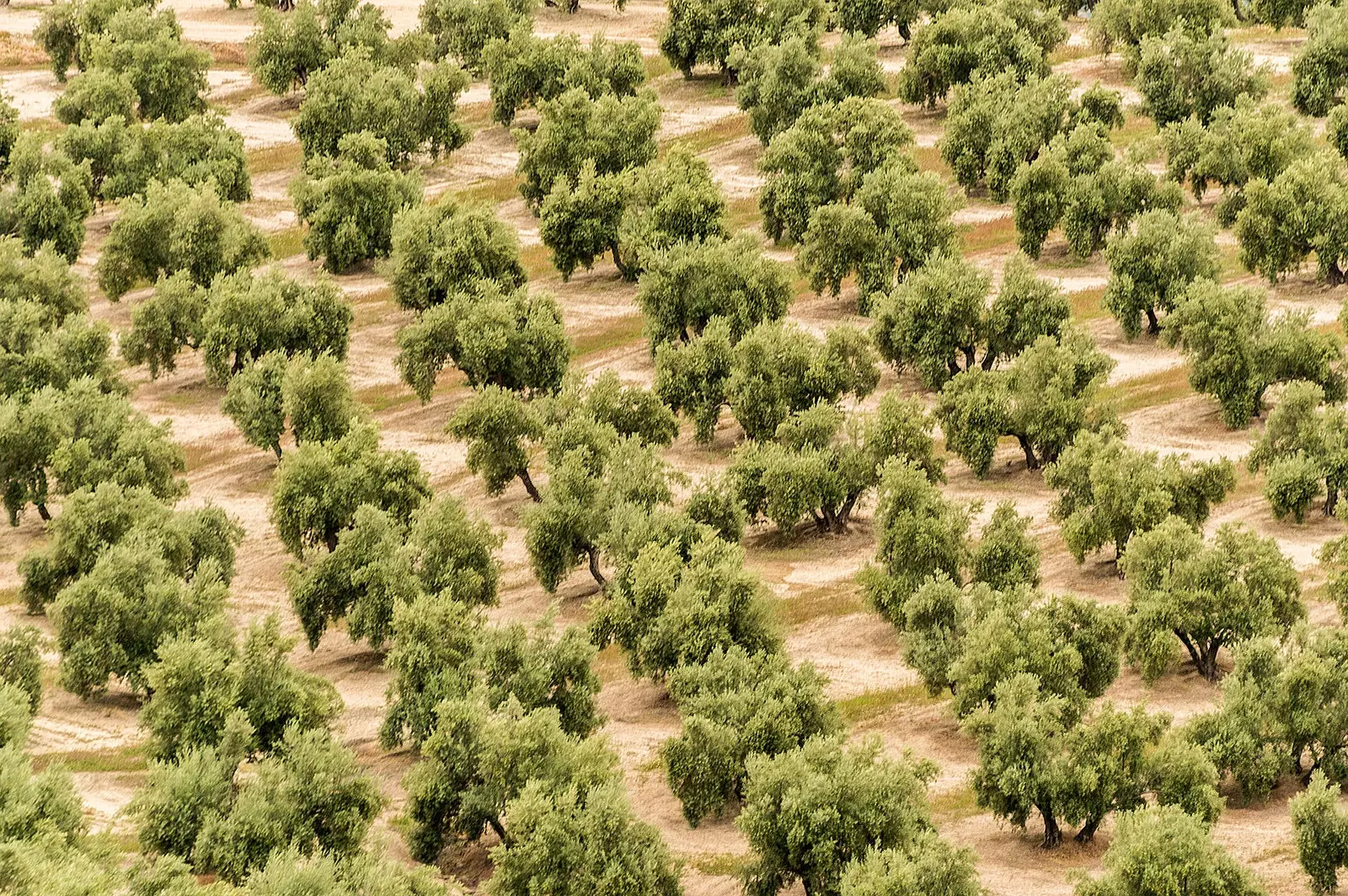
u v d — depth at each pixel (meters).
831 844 167.38
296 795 176.75
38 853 150.38
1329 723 188.75
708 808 188.75
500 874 167.00
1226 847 177.50
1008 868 177.25
